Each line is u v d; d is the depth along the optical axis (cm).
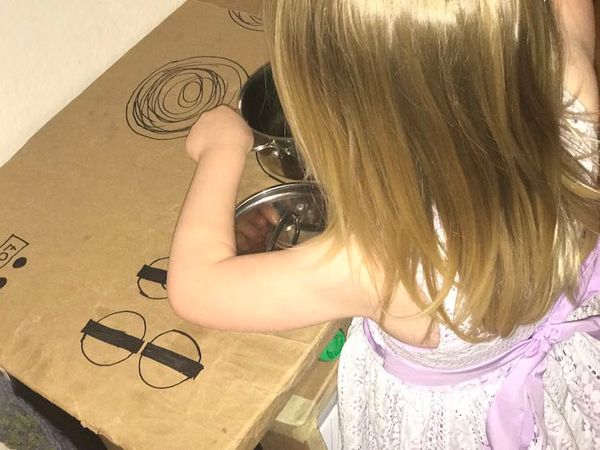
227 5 131
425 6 60
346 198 72
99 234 103
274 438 110
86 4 118
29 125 118
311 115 70
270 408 83
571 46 89
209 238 85
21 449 108
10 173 113
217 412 83
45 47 116
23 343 93
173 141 112
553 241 73
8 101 114
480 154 67
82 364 90
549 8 67
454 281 74
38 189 110
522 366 90
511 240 72
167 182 107
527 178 69
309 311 81
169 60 123
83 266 99
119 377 88
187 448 80
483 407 93
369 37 62
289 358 85
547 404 96
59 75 119
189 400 84
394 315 80
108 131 116
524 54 65
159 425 83
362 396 103
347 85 65
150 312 93
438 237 72
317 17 63
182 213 88
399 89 64
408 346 87
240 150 93
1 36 109
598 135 90
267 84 107
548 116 70
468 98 65
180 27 129
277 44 68
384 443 102
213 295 81
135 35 128
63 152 114
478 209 69
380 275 76
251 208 97
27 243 104
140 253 99
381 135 67
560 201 74
